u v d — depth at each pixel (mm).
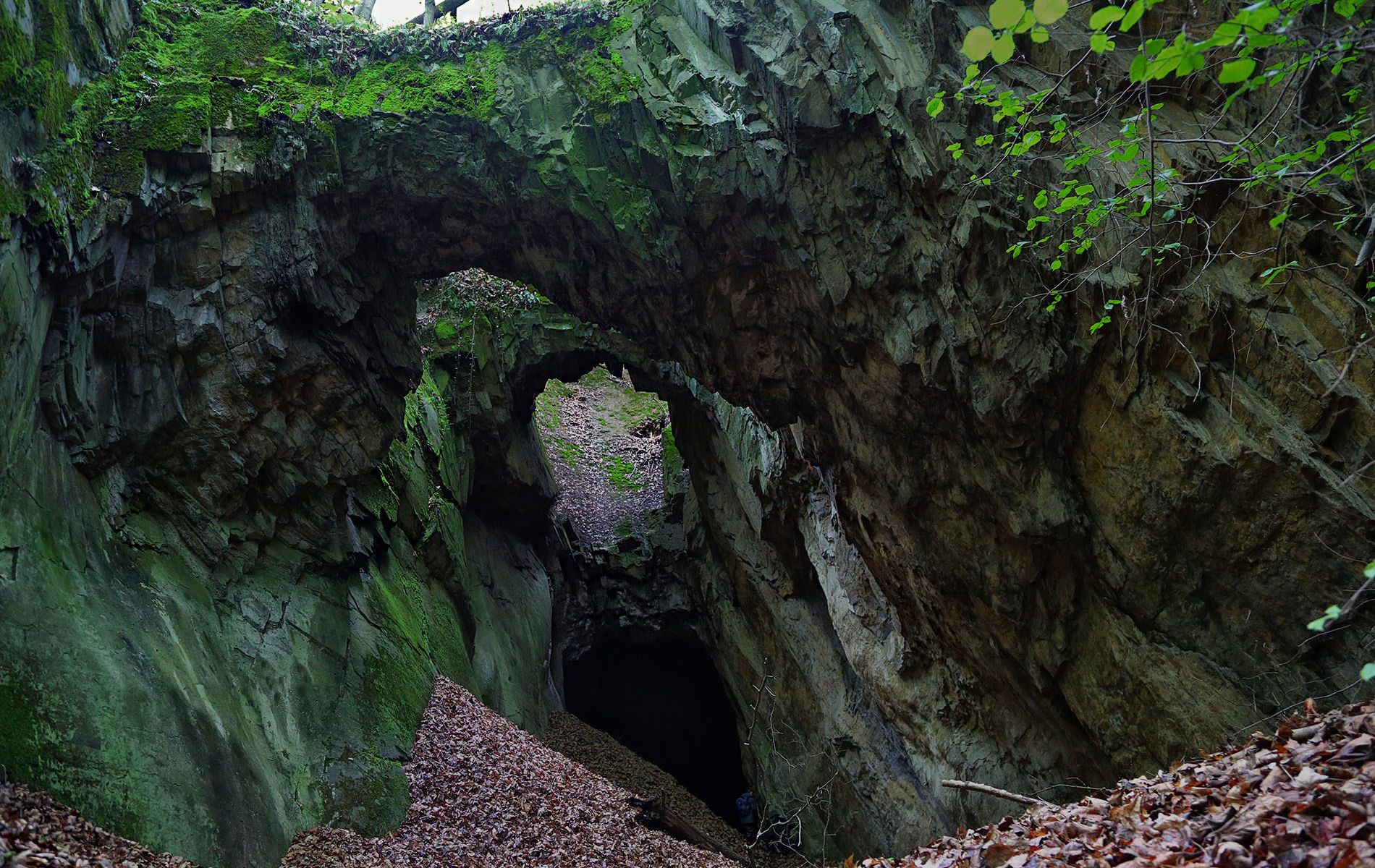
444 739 13852
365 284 14258
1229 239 9961
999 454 12359
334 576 13922
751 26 12250
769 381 14938
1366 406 9219
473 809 12531
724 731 28141
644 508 29016
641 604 27312
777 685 22266
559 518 28000
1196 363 9445
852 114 11758
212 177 11781
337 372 13711
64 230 9703
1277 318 9758
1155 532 11117
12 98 9328
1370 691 9492
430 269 14930
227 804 9188
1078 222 10625
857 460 14695
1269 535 10117
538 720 21344
